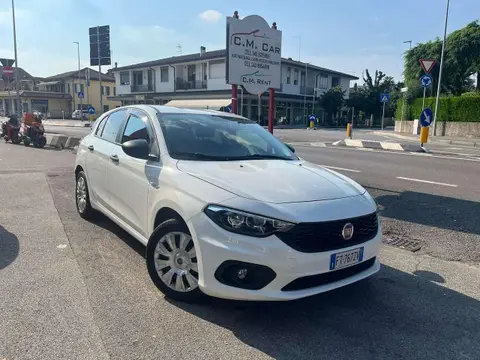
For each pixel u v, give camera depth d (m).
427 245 5.10
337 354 2.86
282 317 3.32
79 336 2.95
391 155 14.47
